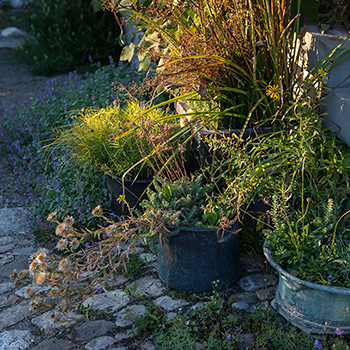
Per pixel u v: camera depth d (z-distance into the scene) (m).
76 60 9.66
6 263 3.61
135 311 2.96
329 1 3.79
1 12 14.91
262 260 3.35
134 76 5.65
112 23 9.48
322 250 2.59
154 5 3.57
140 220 2.89
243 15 3.15
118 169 3.67
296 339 2.55
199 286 3.02
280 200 2.85
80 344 2.73
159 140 3.32
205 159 3.37
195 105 4.02
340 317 2.51
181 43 3.36
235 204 2.94
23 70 9.70
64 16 9.74
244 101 3.33
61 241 2.72
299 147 2.73
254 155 3.15
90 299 3.09
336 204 2.73
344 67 3.28
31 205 4.34
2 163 5.52
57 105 5.70
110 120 4.03
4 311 3.07
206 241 2.91
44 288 3.26
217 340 2.63
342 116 3.12
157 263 3.36
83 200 3.96
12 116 6.27
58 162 4.66
